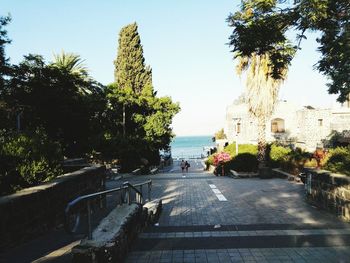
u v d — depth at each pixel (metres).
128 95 35.03
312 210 11.70
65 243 6.77
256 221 10.13
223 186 19.19
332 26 7.55
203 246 7.46
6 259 5.78
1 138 9.00
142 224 9.00
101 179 12.43
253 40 7.55
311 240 7.72
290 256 6.63
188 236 8.33
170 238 8.16
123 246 6.41
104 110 29.70
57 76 18.80
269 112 25.41
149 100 37.00
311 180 13.12
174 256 6.79
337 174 11.22
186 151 151.50
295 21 7.41
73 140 21.23
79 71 26.47
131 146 33.25
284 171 25.06
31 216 7.12
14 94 17.42
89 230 5.73
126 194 8.55
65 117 19.19
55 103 18.52
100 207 12.00
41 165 8.89
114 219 6.96
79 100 20.70
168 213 11.91
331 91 14.80
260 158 25.80
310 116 40.84
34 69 18.08
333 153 12.85
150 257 6.75
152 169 38.88
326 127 40.34
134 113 37.47
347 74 10.23
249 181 21.86
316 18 6.99
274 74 8.53
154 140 37.12
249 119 46.44
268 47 7.80
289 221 9.98
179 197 15.63
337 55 8.95
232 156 30.92
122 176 28.22
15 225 6.52
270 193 16.16
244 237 8.11
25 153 8.76
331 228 8.93
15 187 7.93
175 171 44.00
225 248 7.27
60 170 9.91
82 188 10.30
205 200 14.56
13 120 18.19
